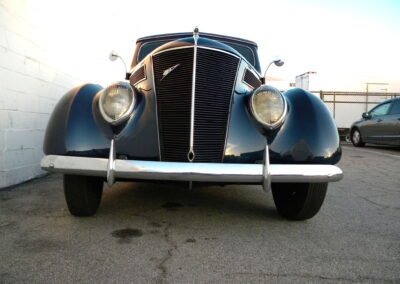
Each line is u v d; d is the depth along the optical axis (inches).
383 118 396.2
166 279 78.0
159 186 169.6
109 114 99.5
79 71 242.1
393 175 223.1
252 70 126.6
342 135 572.1
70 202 112.7
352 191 174.6
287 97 113.1
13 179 166.1
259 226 115.5
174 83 105.7
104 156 100.3
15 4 162.6
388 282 78.8
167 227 111.9
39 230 106.0
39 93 187.0
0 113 154.6
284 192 124.4
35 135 184.4
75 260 86.1
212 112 102.6
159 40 182.2
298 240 103.6
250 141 102.0
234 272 82.1
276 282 77.8
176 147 99.4
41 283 74.7
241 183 100.0
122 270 81.7
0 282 74.4
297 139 102.4
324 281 78.7
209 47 109.9
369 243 102.4
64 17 215.2
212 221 119.2
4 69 156.2
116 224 113.2
